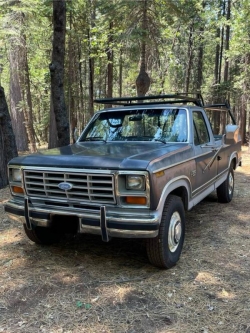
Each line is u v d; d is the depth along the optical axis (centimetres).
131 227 299
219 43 2009
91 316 273
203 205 617
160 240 329
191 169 396
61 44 675
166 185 326
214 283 323
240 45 1498
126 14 1006
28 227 357
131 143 414
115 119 470
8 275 344
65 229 377
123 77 2425
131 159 308
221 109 613
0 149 738
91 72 1619
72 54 1524
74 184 320
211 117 2166
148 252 338
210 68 2603
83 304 289
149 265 362
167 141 415
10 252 403
